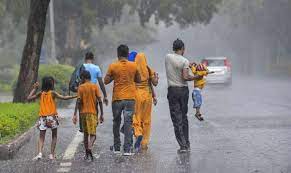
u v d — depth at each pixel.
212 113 47.62
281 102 58.34
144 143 28.06
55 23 114.31
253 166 22.81
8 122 29.67
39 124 25.97
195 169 22.48
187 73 27.17
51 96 26.17
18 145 28.55
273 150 26.81
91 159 25.06
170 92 27.27
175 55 27.52
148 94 27.84
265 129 35.12
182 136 27.17
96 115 25.70
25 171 22.81
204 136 32.47
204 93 77.94
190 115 46.19
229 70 96.06
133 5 119.69
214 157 25.22
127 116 26.36
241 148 27.64
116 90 26.50
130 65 26.50
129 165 23.67
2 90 109.81
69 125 40.66
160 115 47.41
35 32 44.69
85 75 25.86
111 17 118.25
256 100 62.00
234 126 37.22
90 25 114.81
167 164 23.72
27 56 44.91
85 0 111.50
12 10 103.06
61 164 24.30
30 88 44.91
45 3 44.47
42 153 27.28
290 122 38.97
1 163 24.84
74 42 115.56
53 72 62.75
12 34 132.50
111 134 34.91
